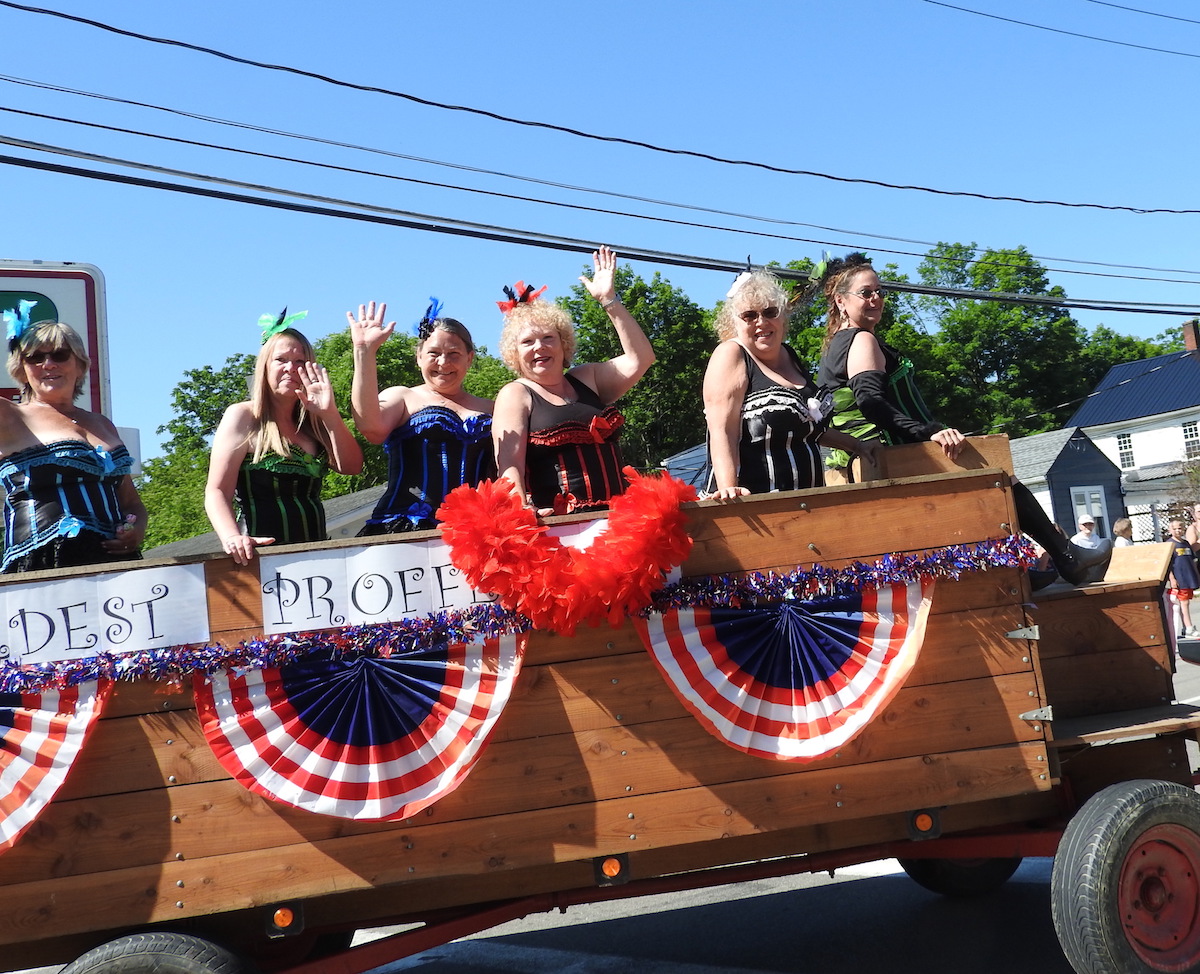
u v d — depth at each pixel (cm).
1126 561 494
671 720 378
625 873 377
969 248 5125
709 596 382
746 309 445
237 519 413
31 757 344
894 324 4638
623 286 3456
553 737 370
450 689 367
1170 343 6122
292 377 418
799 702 386
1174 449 4316
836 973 450
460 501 367
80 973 329
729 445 434
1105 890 372
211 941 340
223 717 354
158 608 354
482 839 362
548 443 420
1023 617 405
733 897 579
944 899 539
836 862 418
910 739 391
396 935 378
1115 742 444
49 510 391
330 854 354
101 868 344
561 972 481
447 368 445
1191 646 489
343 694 361
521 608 363
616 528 373
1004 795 393
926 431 446
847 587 392
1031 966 437
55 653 347
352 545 366
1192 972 379
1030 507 466
